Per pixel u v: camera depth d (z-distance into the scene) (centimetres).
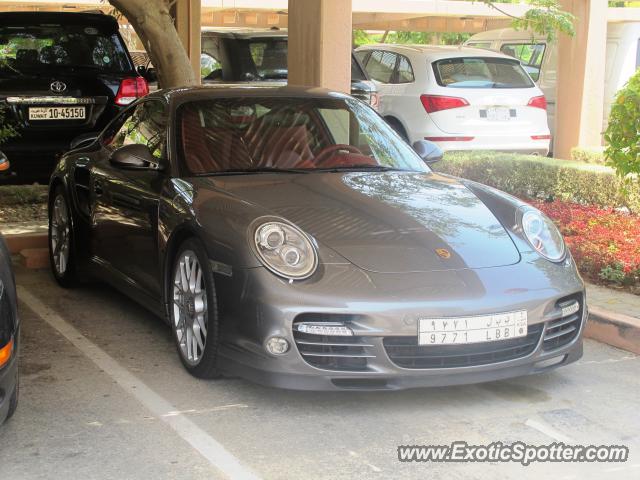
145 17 868
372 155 560
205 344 452
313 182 505
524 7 1611
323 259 427
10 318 368
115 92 966
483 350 426
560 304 449
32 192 946
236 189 488
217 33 1262
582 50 1172
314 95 593
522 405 446
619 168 691
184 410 433
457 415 432
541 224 483
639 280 648
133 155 520
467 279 429
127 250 556
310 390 417
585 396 460
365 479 363
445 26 2270
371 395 455
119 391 458
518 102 1139
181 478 361
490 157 1012
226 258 434
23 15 965
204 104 561
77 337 551
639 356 531
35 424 414
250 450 388
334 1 838
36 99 934
